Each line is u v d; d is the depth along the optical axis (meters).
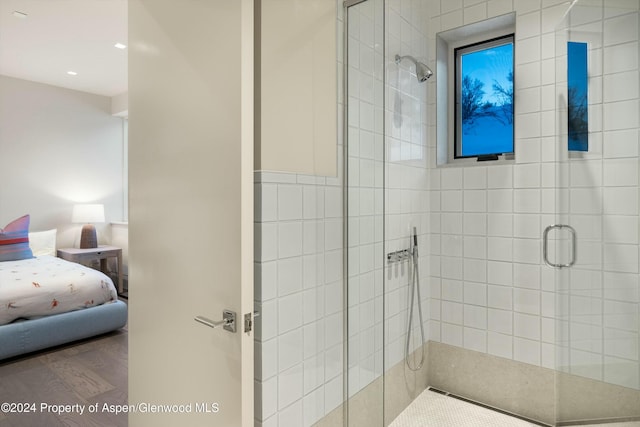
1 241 4.02
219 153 1.16
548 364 2.01
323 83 1.52
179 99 1.31
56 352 3.12
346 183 1.63
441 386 2.34
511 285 2.11
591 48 1.71
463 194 2.24
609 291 1.70
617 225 1.67
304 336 1.44
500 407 2.16
